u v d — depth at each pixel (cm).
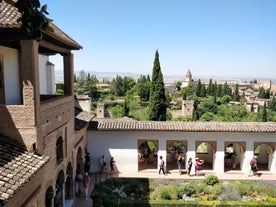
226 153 2352
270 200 1563
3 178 727
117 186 1683
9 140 948
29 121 948
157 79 2834
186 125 2044
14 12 933
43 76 1839
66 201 1498
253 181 1872
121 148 2053
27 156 905
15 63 1116
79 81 10244
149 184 1750
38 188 968
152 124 2053
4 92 1058
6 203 720
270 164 2092
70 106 1439
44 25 577
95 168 2062
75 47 1405
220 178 1953
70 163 1476
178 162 2041
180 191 1609
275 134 2041
